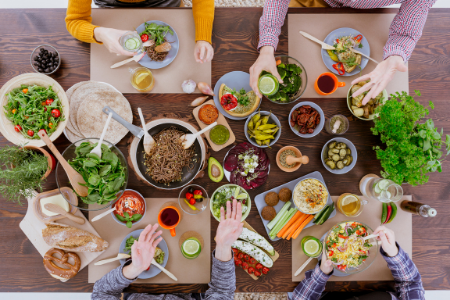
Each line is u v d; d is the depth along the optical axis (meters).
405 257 1.47
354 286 1.56
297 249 1.56
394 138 1.37
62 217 1.50
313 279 1.48
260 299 2.47
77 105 1.48
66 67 1.55
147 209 1.54
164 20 1.57
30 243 1.53
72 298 2.39
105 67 1.55
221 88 1.53
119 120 1.40
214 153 1.56
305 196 1.49
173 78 1.57
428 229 1.57
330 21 1.60
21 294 2.36
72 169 1.30
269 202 1.53
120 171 1.37
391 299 1.47
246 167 1.45
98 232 1.53
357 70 1.57
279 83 1.52
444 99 1.60
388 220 1.54
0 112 1.37
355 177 1.58
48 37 1.55
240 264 1.54
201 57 1.51
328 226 1.57
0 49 1.55
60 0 2.50
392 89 1.60
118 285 1.40
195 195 1.47
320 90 1.52
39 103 1.38
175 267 1.53
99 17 1.56
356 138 1.59
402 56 1.47
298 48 1.60
